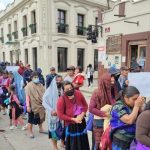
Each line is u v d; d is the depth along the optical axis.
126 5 11.85
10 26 28.56
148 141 2.55
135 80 4.31
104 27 13.41
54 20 20.97
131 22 11.45
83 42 23.36
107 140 3.38
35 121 6.27
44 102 5.03
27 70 10.71
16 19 26.19
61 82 5.91
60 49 21.80
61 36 21.52
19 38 25.67
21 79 7.75
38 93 6.25
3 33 31.27
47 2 20.38
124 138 3.04
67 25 21.89
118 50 12.51
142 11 11.01
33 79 6.27
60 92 5.73
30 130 6.31
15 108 7.03
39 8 20.69
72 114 4.15
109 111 3.61
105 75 3.93
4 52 31.47
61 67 21.97
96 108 3.87
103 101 3.83
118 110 3.07
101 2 24.52
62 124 4.84
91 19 23.92
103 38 13.55
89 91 13.94
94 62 24.55
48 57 20.75
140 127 2.61
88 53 23.88
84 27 23.31
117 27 12.54
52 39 20.88
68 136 4.21
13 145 5.77
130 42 11.88
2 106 8.85
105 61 13.34
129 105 3.07
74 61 22.75
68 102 4.17
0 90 8.58
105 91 3.84
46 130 6.80
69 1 21.78
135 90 3.00
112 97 3.88
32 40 22.48
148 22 10.77
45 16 20.50
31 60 22.98
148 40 10.79
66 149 4.25
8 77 8.59
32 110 6.20
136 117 2.91
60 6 21.23
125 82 5.04
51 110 4.95
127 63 12.01
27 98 6.21
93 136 4.10
